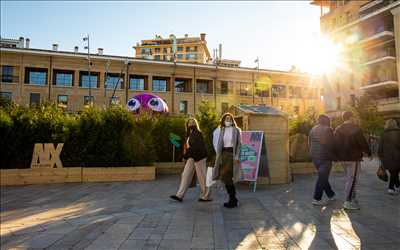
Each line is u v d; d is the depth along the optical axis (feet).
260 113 30.04
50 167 33.42
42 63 133.59
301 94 174.40
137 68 145.38
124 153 35.50
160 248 12.54
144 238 13.80
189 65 150.92
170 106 149.07
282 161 30.58
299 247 12.26
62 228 15.84
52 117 35.50
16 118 34.24
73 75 140.05
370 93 119.96
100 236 14.25
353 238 13.23
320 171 19.86
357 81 124.98
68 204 22.31
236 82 160.76
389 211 18.01
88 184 31.89
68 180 33.30
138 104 71.10
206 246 12.65
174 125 43.52
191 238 13.70
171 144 43.21
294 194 24.11
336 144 18.99
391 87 112.68
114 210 19.88
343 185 28.19
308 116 44.91
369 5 109.91
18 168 33.55
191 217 17.38
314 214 17.54
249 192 25.39
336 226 15.07
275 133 30.58
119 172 34.35
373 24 113.39
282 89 170.71
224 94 158.30
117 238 13.89
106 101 140.46
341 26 130.52
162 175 39.40
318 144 20.08
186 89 157.58
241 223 15.97
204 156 21.91
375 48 116.37
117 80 145.18
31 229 15.94
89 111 36.14
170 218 17.22
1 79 129.18
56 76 138.82
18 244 13.50
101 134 35.19
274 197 22.97
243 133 27.73
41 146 33.55
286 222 15.98
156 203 21.68
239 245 12.69
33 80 135.13
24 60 131.34
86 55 137.18
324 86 142.41
